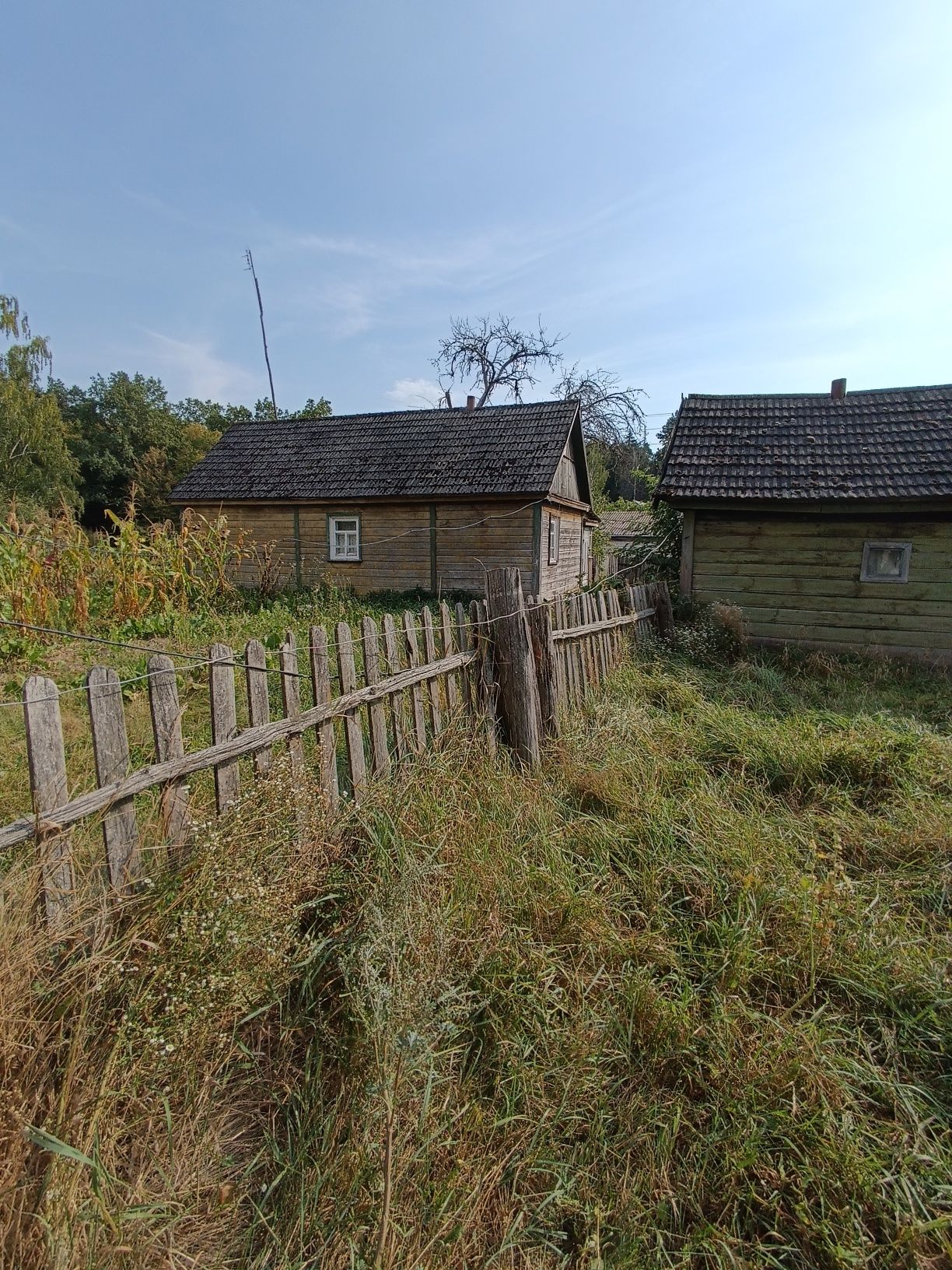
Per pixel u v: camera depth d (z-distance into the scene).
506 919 2.38
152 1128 1.57
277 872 2.08
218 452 17.41
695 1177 1.65
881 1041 2.05
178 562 10.02
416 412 16.86
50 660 6.61
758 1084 1.84
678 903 2.63
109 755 1.79
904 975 2.25
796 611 8.31
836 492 7.72
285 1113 1.73
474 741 3.52
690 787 3.56
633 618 6.41
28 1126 1.25
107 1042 1.56
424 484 14.28
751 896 2.57
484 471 14.14
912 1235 1.47
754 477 8.30
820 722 4.85
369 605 12.29
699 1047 1.97
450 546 14.34
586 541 19.30
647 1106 1.81
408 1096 1.70
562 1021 2.04
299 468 16.03
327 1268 1.36
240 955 1.79
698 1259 1.51
